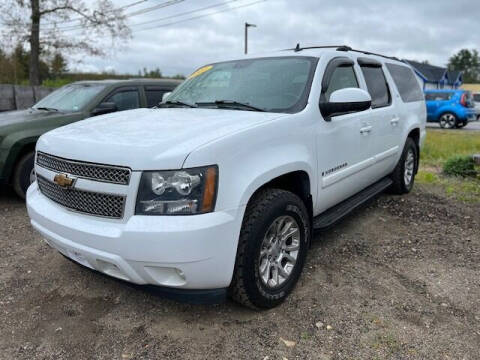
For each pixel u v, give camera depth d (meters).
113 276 2.63
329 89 3.66
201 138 2.55
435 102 18.80
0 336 2.71
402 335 2.71
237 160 2.59
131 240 2.38
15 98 13.23
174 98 4.11
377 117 4.44
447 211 5.21
